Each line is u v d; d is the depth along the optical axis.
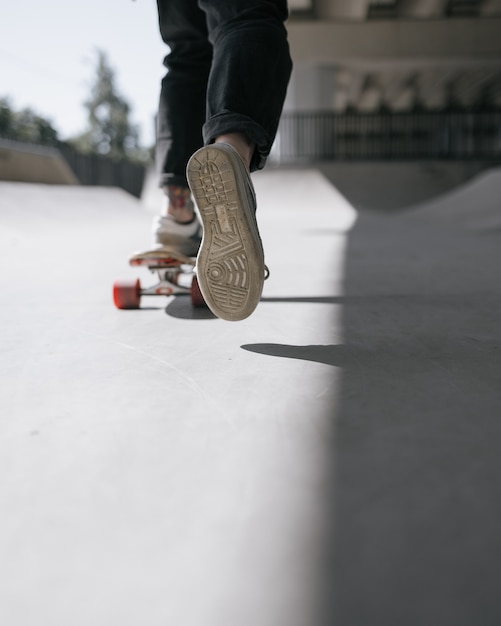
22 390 1.12
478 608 0.50
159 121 1.84
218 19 1.46
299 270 3.03
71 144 41.00
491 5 15.52
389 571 0.55
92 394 1.09
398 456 0.80
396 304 1.99
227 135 1.36
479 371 1.19
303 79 16.48
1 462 0.81
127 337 1.55
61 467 0.79
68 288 2.48
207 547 0.60
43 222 7.17
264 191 14.16
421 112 16.64
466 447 0.82
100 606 0.52
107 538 0.62
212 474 0.75
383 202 14.98
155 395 1.07
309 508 0.67
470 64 16.67
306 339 1.49
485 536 0.60
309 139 16.61
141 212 10.90
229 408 1.00
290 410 0.98
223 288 1.31
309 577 0.55
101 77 44.97
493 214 8.31
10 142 10.88
